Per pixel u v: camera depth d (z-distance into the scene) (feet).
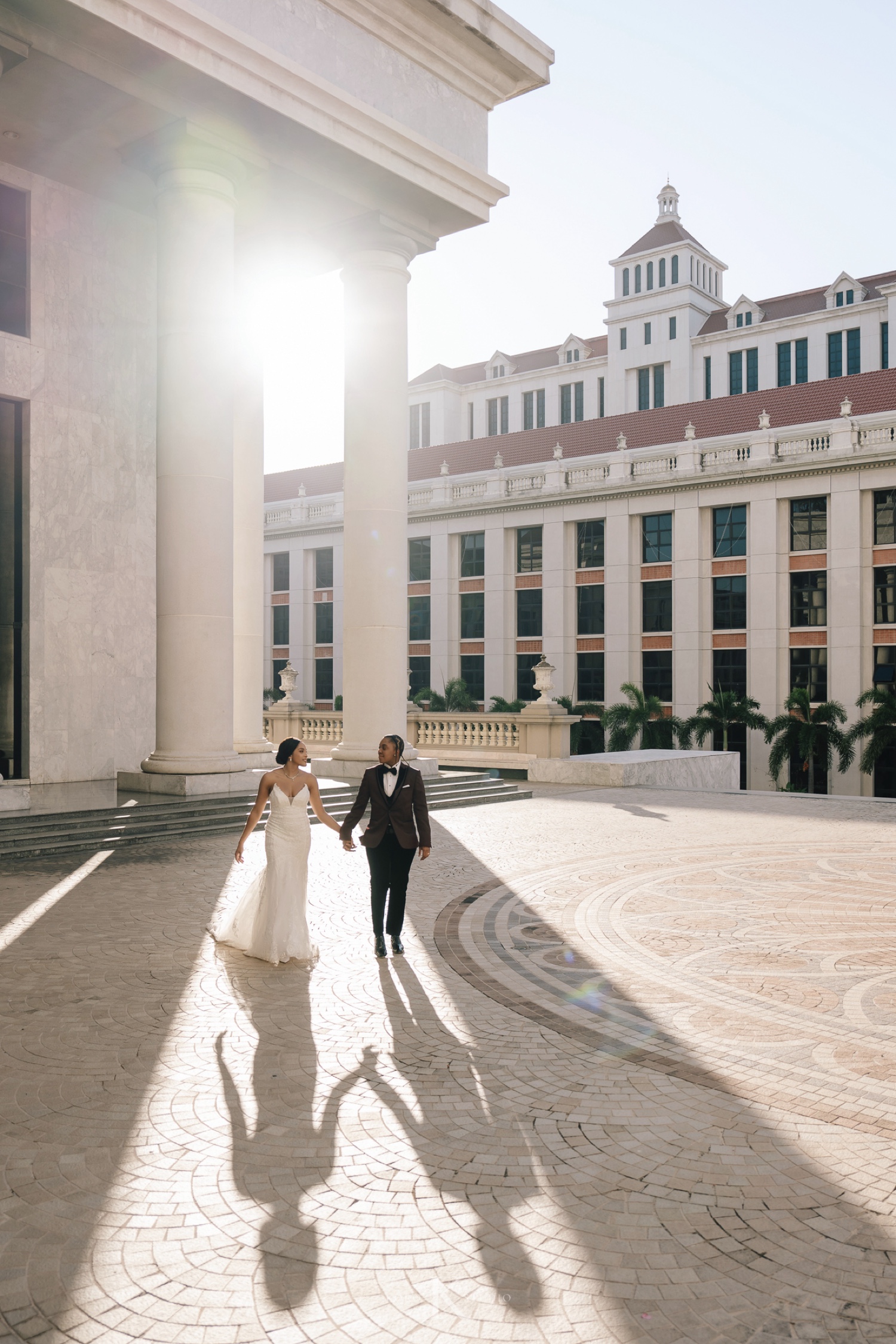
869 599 151.12
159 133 51.60
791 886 37.06
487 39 61.98
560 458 179.73
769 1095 17.61
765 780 159.22
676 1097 17.51
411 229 64.75
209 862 39.63
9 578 61.26
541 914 32.22
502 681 186.29
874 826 53.98
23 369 58.59
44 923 29.71
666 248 272.92
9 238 58.65
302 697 213.87
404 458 65.26
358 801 27.09
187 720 52.42
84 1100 17.13
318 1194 13.94
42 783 59.21
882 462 147.33
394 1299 11.53
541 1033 20.85
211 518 52.34
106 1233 12.93
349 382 65.00
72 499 61.31
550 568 180.45
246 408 70.28
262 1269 12.13
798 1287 11.74
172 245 52.34
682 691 166.20
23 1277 11.96
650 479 167.73
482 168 66.69
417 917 31.78
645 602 172.55
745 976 25.18
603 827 53.01
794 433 156.66
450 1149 15.38
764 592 159.02
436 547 194.80
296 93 51.98
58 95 49.08
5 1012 21.71
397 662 64.59
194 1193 13.94
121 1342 10.79
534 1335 10.87
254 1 50.98
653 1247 12.59
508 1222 13.20
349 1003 22.70
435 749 88.07
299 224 64.64
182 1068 18.62
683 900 34.53
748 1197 13.89
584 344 288.30
